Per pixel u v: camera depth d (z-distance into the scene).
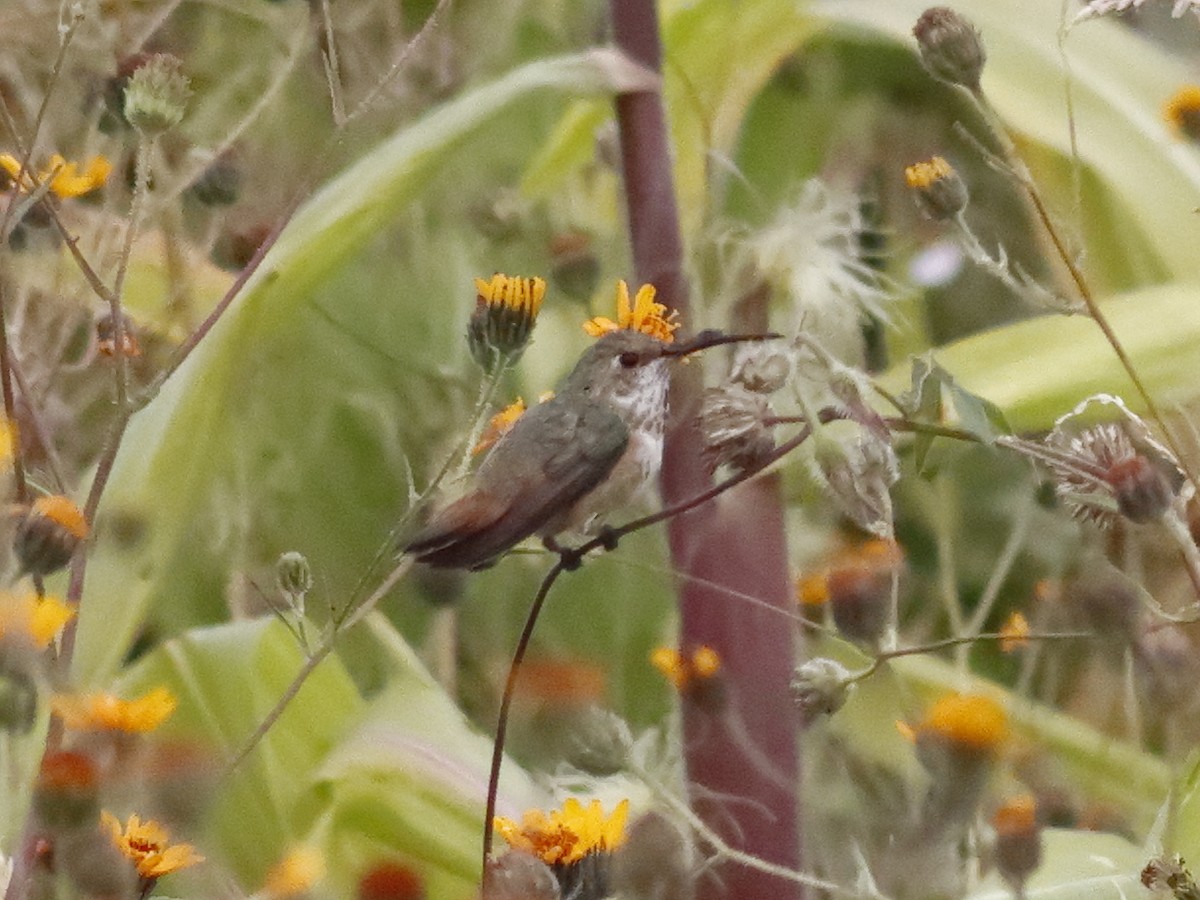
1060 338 2.89
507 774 2.89
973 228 2.99
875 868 2.83
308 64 2.97
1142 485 2.79
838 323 2.88
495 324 2.84
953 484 2.90
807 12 2.96
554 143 3.00
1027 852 2.81
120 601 2.86
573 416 2.81
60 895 2.79
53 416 2.90
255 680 2.91
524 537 2.80
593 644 2.95
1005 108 2.96
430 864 2.89
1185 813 2.87
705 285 2.91
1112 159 2.95
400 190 2.89
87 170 2.89
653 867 2.81
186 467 2.87
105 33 2.91
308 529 2.98
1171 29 2.96
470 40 3.01
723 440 2.81
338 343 3.00
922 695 2.90
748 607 2.85
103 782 2.80
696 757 2.85
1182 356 2.88
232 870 2.88
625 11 2.90
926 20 2.82
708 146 2.95
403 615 2.98
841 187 2.98
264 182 2.97
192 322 2.94
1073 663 2.89
